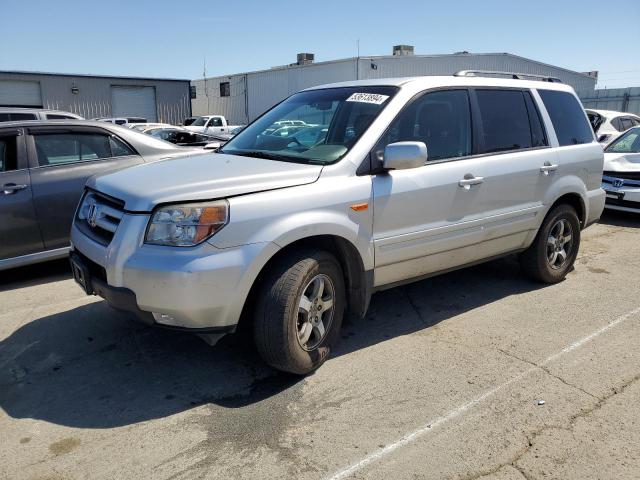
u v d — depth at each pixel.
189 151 6.15
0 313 4.55
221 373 3.54
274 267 3.25
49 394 3.31
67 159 5.47
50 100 31.70
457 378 3.48
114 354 3.81
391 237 3.73
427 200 3.88
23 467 2.65
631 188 8.04
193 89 45.47
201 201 3.00
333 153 3.63
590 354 3.80
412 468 2.63
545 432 2.91
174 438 2.87
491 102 4.52
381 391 3.33
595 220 5.53
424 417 3.05
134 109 34.88
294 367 3.36
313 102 4.38
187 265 2.91
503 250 4.70
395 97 3.89
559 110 5.16
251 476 2.58
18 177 5.11
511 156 4.51
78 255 3.55
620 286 5.23
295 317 3.28
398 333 4.16
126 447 2.79
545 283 5.23
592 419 3.03
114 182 3.43
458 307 4.68
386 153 3.50
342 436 2.88
